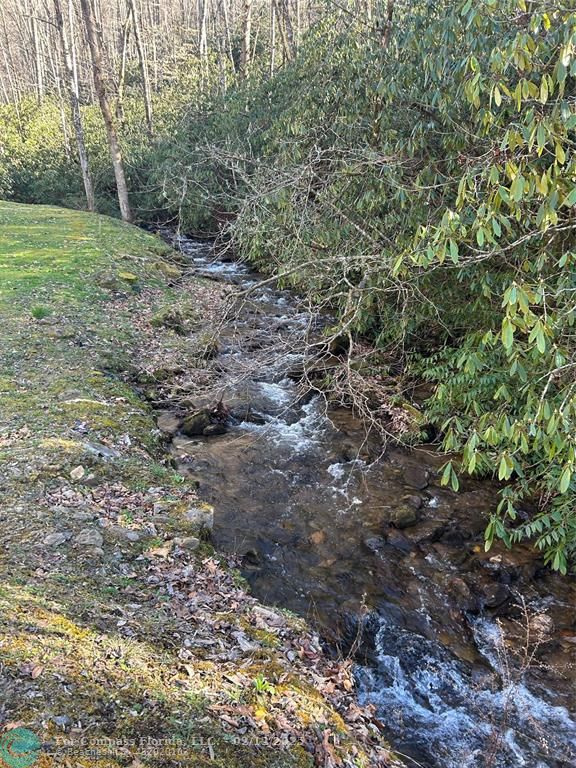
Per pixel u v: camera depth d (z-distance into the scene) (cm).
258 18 2780
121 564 475
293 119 1044
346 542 610
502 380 581
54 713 302
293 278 786
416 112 709
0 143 2586
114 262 1420
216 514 633
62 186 2358
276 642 431
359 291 662
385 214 746
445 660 482
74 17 3259
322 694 397
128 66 3572
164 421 831
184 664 372
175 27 4150
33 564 443
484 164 435
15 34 4641
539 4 370
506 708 412
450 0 639
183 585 471
